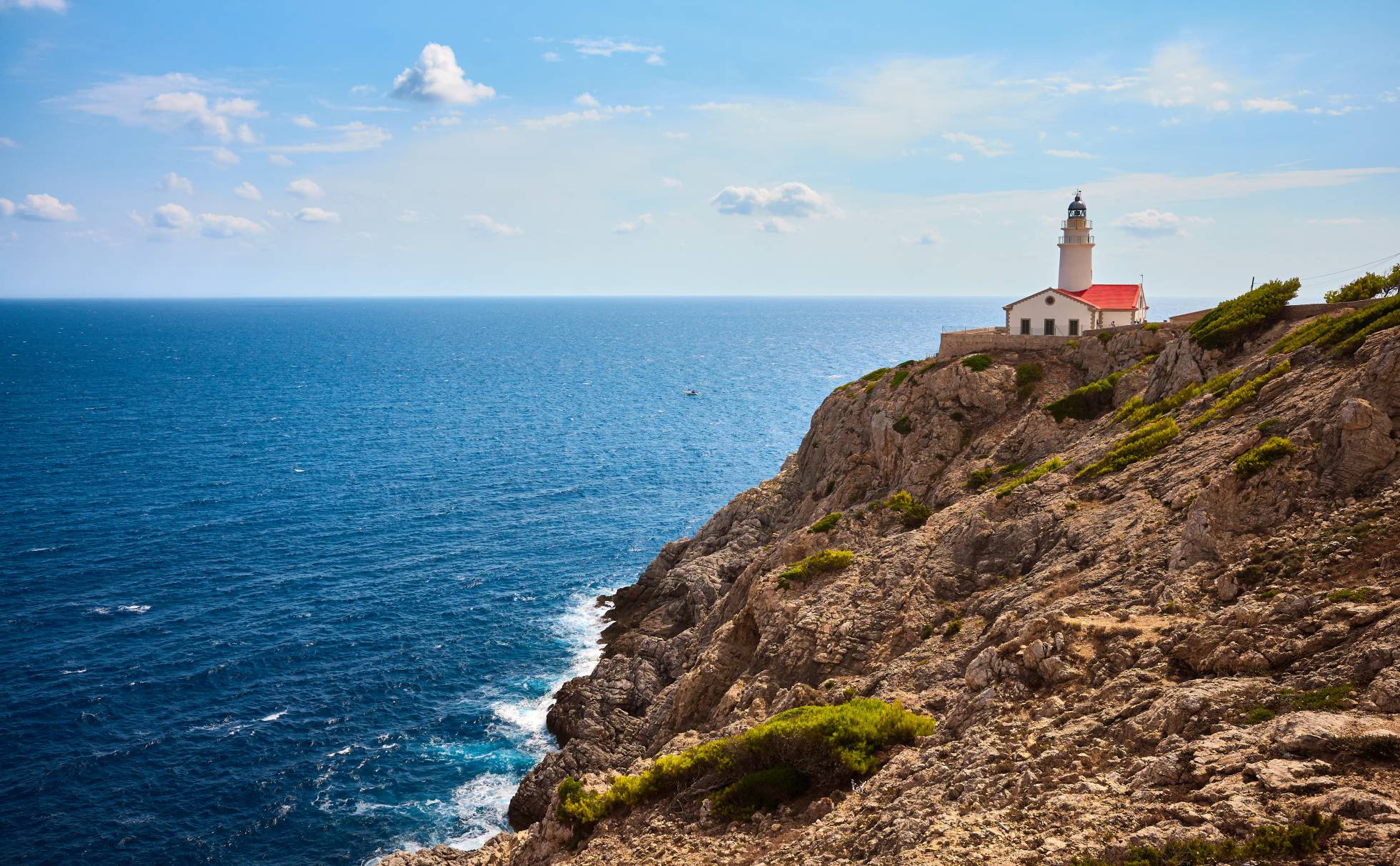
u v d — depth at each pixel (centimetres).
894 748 2869
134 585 8806
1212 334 5169
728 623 5097
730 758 3161
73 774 5712
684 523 11362
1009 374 6669
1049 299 7731
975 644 3356
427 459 14875
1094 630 2773
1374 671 1962
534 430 17800
